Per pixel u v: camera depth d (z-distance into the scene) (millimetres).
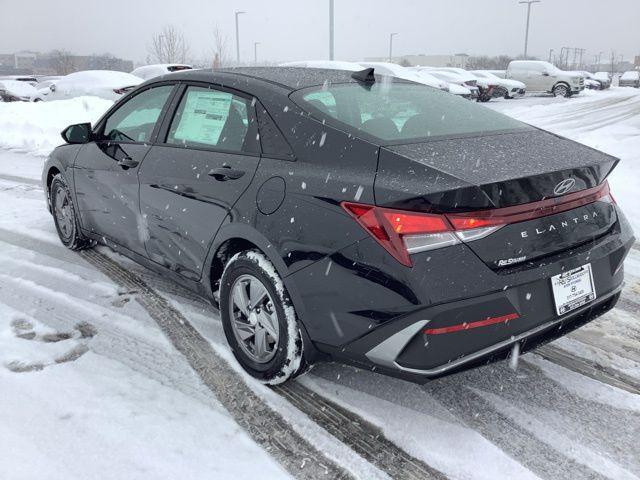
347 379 2809
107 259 4445
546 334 2363
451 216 2109
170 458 2221
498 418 2508
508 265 2182
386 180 2238
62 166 4348
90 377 2771
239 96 2967
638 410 2562
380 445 2336
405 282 2104
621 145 9102
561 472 2188
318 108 2691
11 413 2455
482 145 2537
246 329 2775
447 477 2166
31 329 3279
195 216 2984
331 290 2307
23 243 4852
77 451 2236
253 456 2258
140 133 3641
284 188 2533
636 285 3945
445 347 2131
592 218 2451
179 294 3785
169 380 2771
